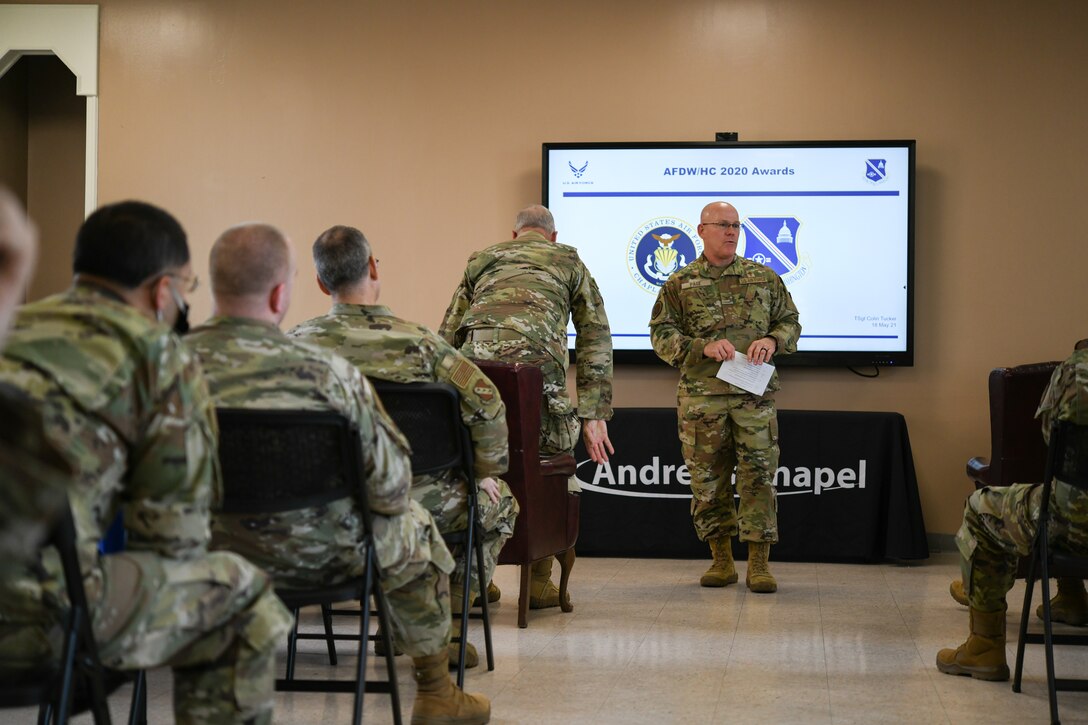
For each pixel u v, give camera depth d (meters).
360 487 2.21
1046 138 6.06
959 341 6.12
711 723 2.91
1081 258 6.04
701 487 5.07
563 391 4.32
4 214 1.00
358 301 3.01
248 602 1.79
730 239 5.13
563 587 4.45
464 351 4.26
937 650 3.77
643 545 5.82
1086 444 2.78
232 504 2.15
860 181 6.11
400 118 6.45
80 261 1.79
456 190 6.42
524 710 3.02
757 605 4.59
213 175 6.53
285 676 3.39
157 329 1.70
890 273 6.10
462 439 3.00
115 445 1.64
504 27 6.39
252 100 6.51
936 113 6.13
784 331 5.07
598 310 4.44
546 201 6.28
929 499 6.13
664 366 6.29
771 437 5.00
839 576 5.34
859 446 5.71
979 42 6.09
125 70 6.56
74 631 1.57
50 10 6.56
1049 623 2.82
